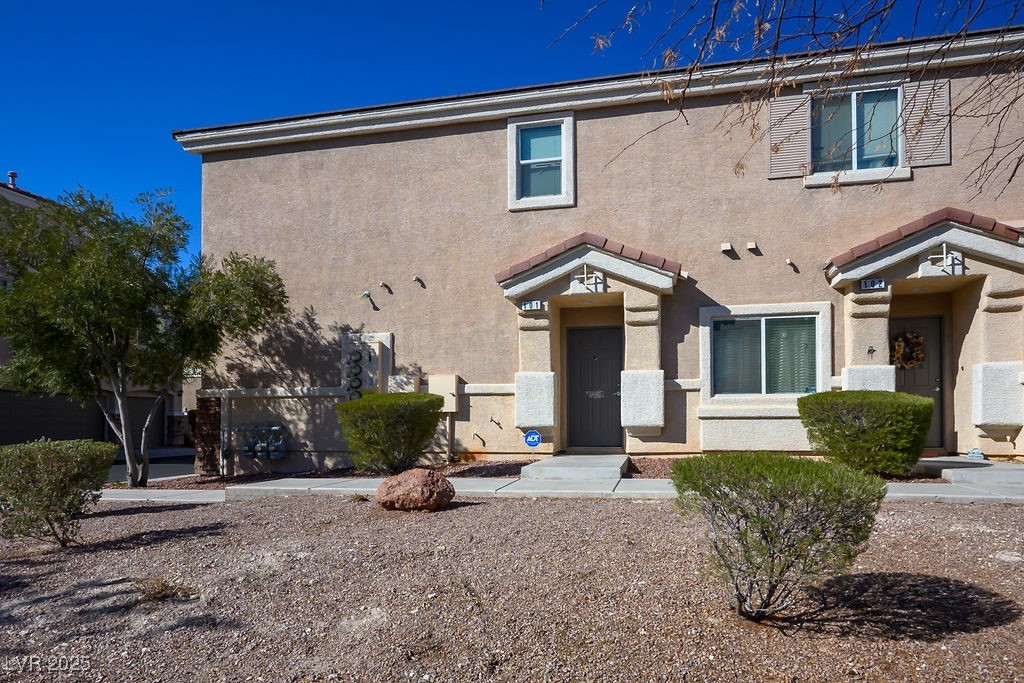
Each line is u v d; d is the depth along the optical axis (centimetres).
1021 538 624
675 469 486
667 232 1207
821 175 1152
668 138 1219
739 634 462
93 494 780
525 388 1212
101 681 436
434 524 729
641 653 442
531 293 1205
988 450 1070
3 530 730
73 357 1225
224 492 1028
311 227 1371
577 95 1235
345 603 531
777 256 1163
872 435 919
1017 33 1015
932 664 418
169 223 1255
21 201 1870
